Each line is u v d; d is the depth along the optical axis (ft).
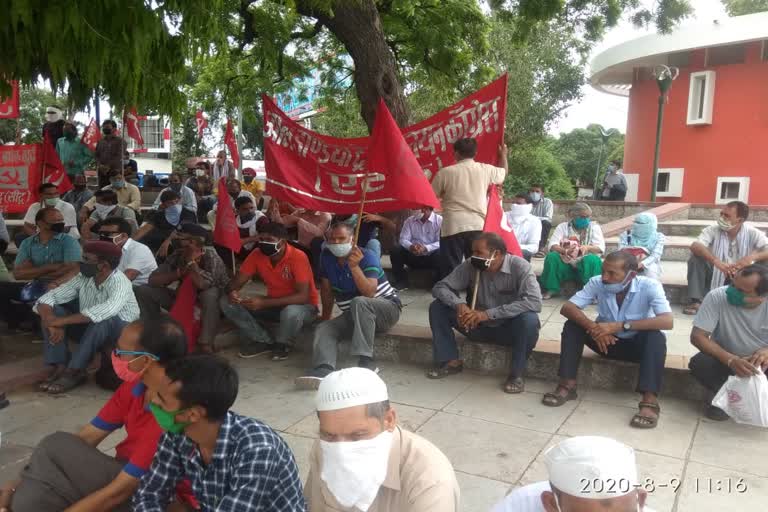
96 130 46.37
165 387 7.08
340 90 39.45
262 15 29.14
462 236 20.31
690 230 34.53
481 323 16.43
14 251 30.60
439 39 30.37
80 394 15.58
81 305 16.01
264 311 18.78
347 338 17.57
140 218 35.55
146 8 10.98
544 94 70.95
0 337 19.43
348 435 6.35
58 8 10.00
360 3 24.66
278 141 23.12
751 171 52.26
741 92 52.37
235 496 6.93
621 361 15.65
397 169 16.57
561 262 23.00
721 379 13.76
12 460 11.93
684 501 10.53
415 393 15.61
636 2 29.48
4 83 11.97
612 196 51.44
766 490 10.89
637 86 60.39
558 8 27.09
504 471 11.66
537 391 15.74
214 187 49.34
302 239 26.61
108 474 8.66
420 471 6.48
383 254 29.55
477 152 22.31
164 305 18.94
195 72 38.17
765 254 19.83
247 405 14.93
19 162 30.68
